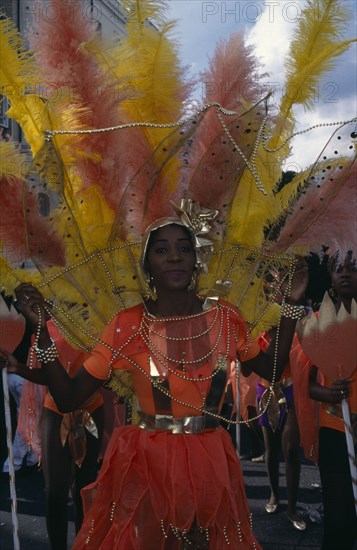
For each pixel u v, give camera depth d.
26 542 4.41
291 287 2.59
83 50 2.35
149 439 2.33
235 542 2.31
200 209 2.39
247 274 2.62
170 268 2.34
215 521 2.24
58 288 2.46
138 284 2.52
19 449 5.91
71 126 2.35
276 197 2.60
